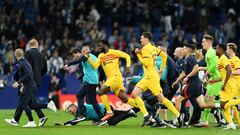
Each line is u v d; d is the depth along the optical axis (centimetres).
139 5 7112
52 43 6462
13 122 3484
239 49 5381
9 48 6016
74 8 6925
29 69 3425
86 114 3578
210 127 3528
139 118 4041
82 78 3625
